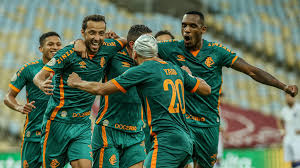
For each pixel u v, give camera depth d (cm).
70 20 8144
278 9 9962
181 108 2100
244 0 9988
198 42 2475
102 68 2453
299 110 4628
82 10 8488
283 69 8131
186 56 2494
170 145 2017
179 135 2033
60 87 2419
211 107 2519
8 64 6688
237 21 9144
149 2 8238
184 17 2458
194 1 8375
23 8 8350
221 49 2500
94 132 2533
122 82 2056
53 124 2448
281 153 4675
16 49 7094
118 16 8219
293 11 9962
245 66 2491
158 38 3017
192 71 2492
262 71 2492
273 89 7169
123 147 2492
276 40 8794
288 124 4653
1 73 6438
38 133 2892
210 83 2506
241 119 5012
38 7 8444
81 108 2455
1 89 6056
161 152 2019
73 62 2370
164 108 2048
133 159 2512
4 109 5834
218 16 9194
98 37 2348
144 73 2059
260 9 9856
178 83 2112
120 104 2472
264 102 6869
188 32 2420
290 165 4656
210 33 8700
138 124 2555
